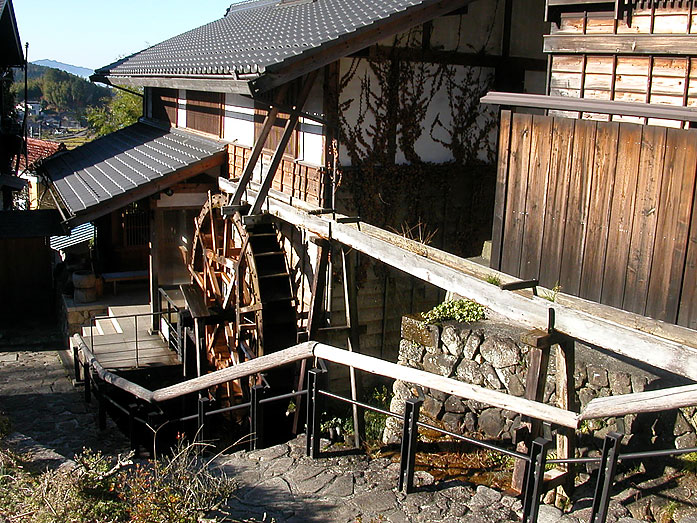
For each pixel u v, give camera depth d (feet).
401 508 16.25
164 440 27.89
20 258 50.93
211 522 13.98
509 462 20.30
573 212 21.77
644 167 19.65
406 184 33.47
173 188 41.60
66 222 36.47
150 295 46.06
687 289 18.84
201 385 21.59
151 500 14.23
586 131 21.13
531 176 23.11
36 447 18.65
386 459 19.11
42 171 55.52
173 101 52.65
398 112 32.60
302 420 25.84
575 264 21.88
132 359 39.19
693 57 19.75
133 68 50.75
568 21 23.16
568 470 17.51
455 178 35.12
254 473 18.04
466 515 15.90
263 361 20.17
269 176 32.35
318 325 28.73
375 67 31.45
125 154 49.24
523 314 16.89
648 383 18.54
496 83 35.37
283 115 34.22
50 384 35.88
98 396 28.25
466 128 35.12
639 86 21.25
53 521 13.24
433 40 32.96
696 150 18.34
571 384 17.03
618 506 17.22
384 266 33.30
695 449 12.57
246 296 36.88
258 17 53.88
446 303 25.41
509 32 35.04
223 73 30.63
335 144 31.12
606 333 15.10
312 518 15.76
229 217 37.65
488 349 22.56
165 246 52.39
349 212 32.12
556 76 23.70
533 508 14.43
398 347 34.58
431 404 23.67
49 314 52.16
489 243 31.19
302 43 28.94
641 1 20.84
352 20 30.71
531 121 22.88
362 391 32.91
